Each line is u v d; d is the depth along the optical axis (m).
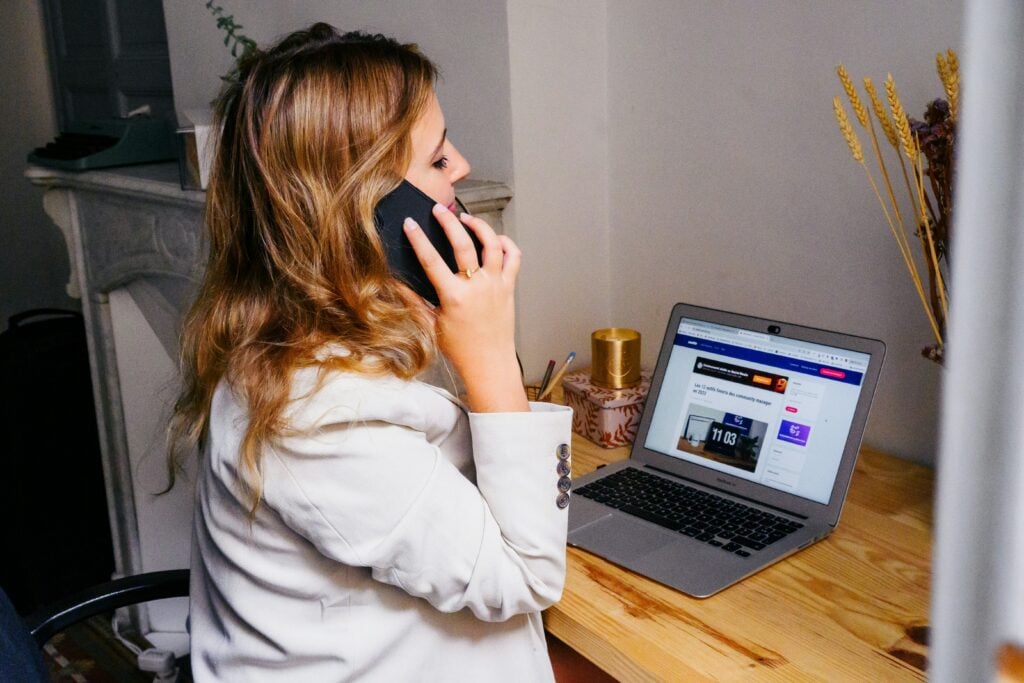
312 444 0.87
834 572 1.14
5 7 3.53
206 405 1.02
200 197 1.79
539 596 0.98
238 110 0.97
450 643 1.00
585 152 1.75
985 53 0.20
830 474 1.24
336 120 0.92
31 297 3.82
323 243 0.92
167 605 2.43
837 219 1.45
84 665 2.43
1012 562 0.22
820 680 0.93
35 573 2.63
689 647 0.99
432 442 1.03
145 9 3.04
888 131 1.15
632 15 1.67
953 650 0.23
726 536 1.21
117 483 2.50
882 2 1.33
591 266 1.82
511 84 1.61
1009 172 0.20
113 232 2.22
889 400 1.47
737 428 1.36
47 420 2.59
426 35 1.75
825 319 1.51
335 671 0.95
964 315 0.21
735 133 1.57
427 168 1.01
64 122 3.67
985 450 0.21
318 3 1.98
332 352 0.92
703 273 1.68
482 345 1.00
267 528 0.93
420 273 1.01
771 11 1.47
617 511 1.31
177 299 2.11
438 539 0.90
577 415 1.61
